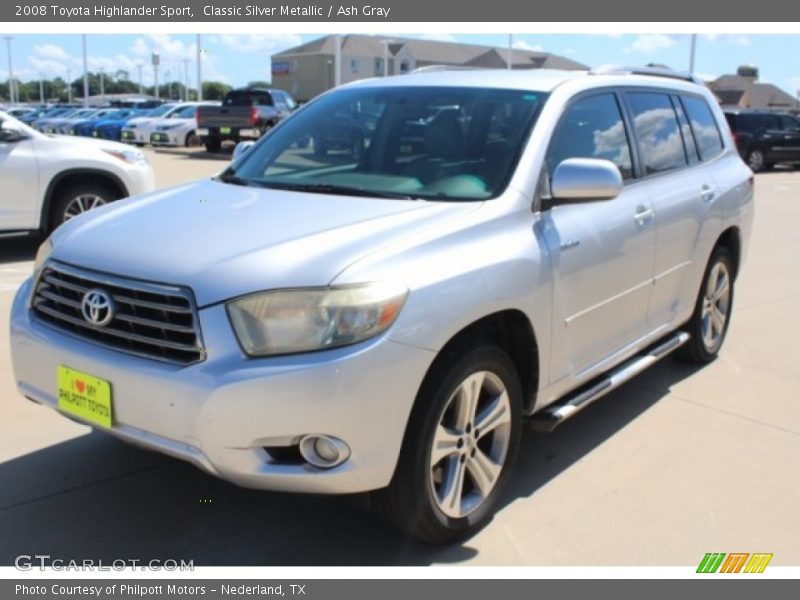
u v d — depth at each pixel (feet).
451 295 9.67
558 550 10.64
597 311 12.78
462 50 256.11
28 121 115.14
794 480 12.76
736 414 15.40
